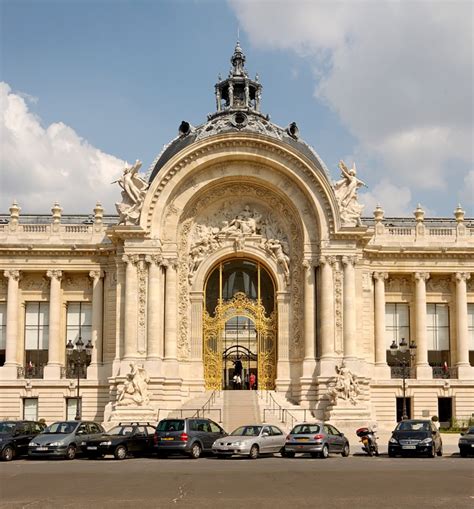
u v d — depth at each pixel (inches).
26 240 2719.0
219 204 2733.8
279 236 2721.5
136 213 2576.3
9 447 1721.2
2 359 2741.1
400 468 1443.2
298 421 2377.0
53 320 2691.9
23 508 936.3
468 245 2807.6
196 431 1771.7
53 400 2642.7
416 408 2701.8
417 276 2783.0
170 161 2586.1
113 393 2503.7
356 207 2618.1
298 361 2632.9
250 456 1721.2
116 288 2637.8
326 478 1249.4
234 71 2977.4
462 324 2768.2
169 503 970.1
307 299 2596.0
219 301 2709.2
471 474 1317.7
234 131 2596.0
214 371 2674.7
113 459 1738.4
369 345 2719.0
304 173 2610.7
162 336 2576.3
